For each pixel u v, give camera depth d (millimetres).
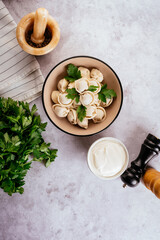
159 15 779
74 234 792
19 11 751
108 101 692
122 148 721
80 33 764
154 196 791
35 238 788
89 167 712
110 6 769
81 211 787
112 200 788
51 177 775
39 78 739
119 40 771
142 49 776
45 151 705
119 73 771
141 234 799
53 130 766
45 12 613
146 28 777
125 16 772
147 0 776
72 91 660
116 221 794
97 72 688
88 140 770
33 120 684
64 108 674
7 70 728
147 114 777
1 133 593
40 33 665
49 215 785
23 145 615
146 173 737
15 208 782
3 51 726
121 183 784
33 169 772
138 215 794
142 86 776
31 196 779
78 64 693
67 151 771
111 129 773
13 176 598
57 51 759
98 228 794
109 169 708
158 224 796
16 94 740
